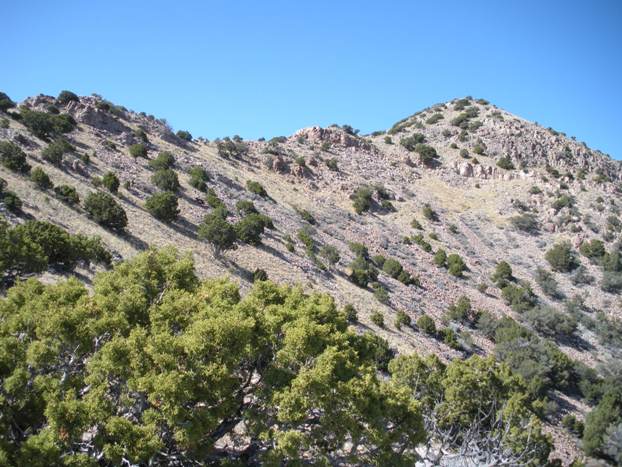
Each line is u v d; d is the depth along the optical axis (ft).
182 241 137.80
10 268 80.84
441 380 89.71
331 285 152.25
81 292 50.65
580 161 361.10
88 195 132.57
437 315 167.53
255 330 50.14
